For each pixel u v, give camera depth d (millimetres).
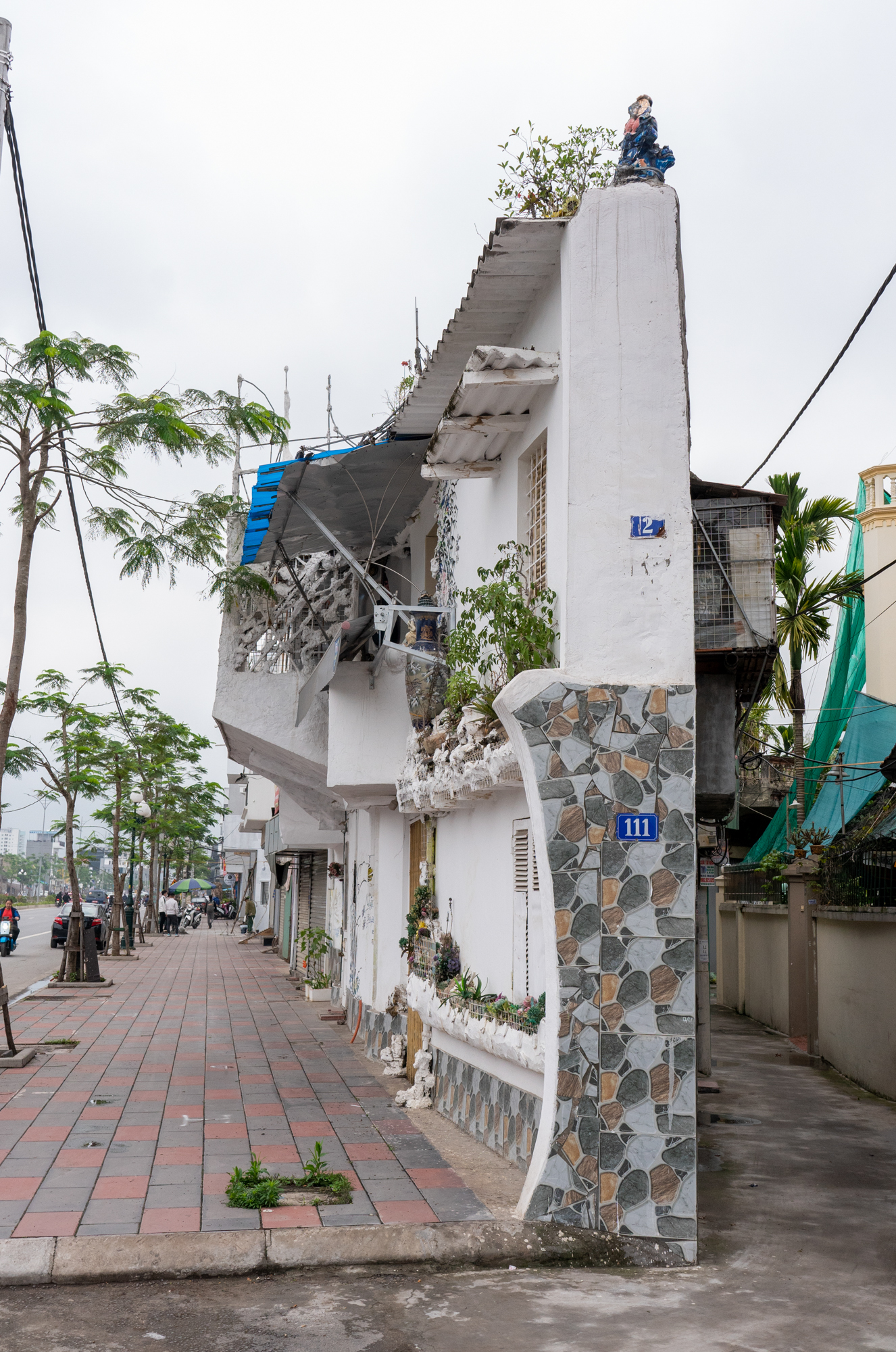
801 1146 10000
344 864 17828
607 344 7309
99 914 37344
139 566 12547
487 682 9031
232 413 12250
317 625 14609
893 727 16141
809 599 20031
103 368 11867
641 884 6934
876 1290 6051
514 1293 5887
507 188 9680
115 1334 5211
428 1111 10219
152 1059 12703
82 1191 7105
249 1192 6973
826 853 15812
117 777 29469
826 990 15250
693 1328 5414
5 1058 11883
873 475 20109
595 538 7219
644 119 7527
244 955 32188
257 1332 5273
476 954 9695
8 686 12383
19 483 12281
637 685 7109
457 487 10820
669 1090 6758
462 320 8805
